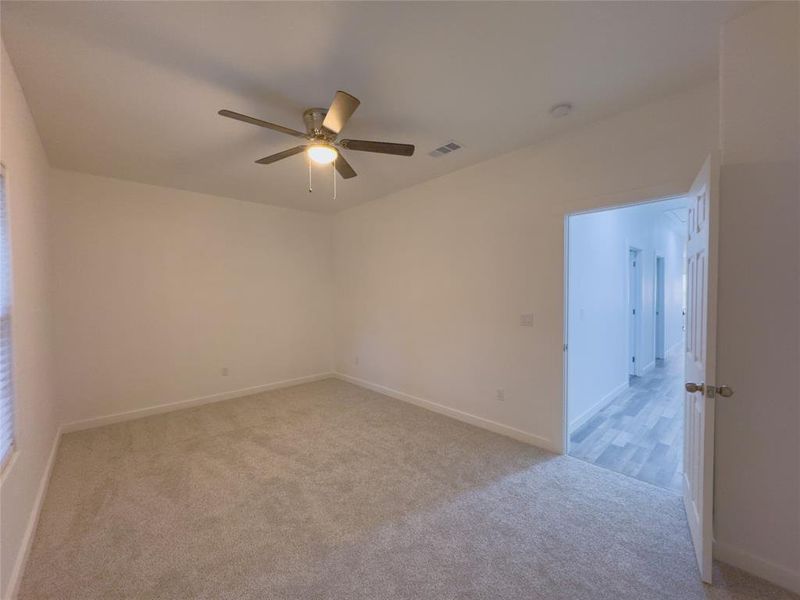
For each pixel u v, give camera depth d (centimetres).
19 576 168
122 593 162
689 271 213
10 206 184
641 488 243
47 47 176
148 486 250
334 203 489
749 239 167
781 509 163
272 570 175
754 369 167
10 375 176
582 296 350
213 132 269
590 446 309
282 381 508
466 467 272
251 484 251
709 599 157
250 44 177
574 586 164
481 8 156
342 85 212
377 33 170
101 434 343
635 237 514
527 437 315
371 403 431
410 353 430
